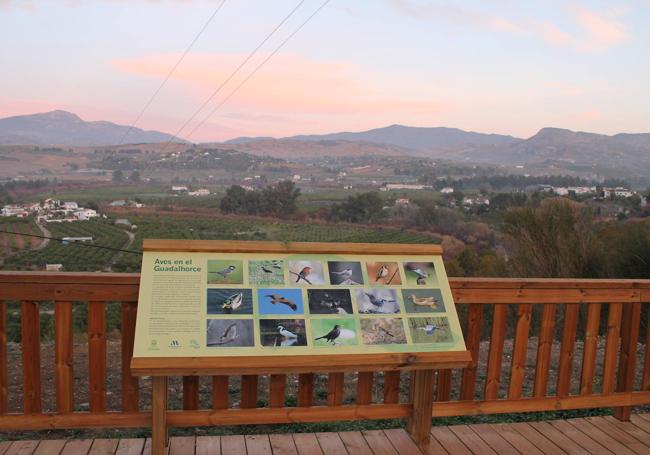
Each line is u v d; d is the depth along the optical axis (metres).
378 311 2.98
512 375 3.45
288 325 2.82
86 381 4.72
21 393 4.43
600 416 3.83
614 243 10.60
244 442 3.17
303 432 3.48
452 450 3.22
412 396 3.21
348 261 3.10
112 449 3.00
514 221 11.55
